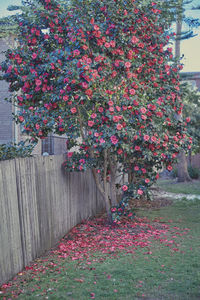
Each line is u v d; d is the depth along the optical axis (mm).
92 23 6809
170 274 4598
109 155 8047
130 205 10914
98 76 6289
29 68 6941
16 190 4816
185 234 7004
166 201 11719
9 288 4203
